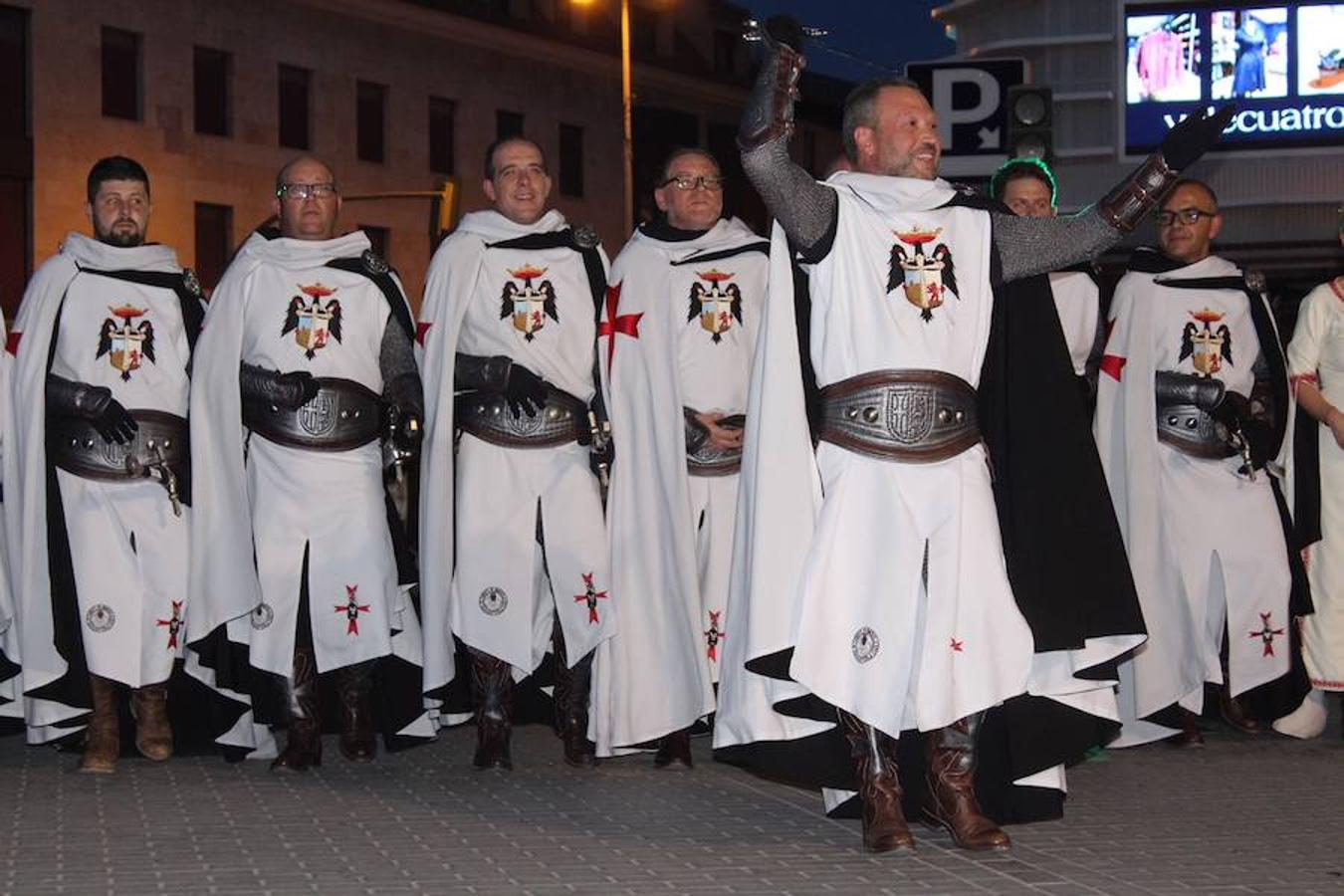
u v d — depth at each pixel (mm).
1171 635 8398
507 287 7980
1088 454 6016
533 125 45781
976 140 11797
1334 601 8750
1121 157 19875
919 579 5785
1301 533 8750
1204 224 8766
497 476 7906
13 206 36031
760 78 5727
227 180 39156
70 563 7949
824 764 6039
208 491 7953
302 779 7613
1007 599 5867
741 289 8219
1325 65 19562
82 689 7852
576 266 8102
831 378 5887
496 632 7816
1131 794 7098
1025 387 6004
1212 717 9484
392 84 42531
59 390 7922
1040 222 5953
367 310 8109
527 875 5602
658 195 8391
